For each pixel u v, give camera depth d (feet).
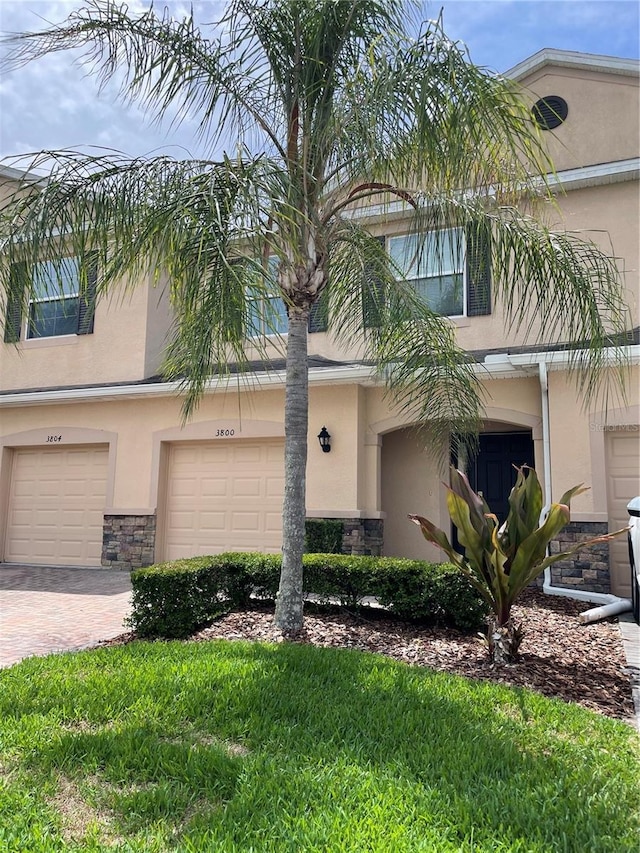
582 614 25.71
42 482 47.14
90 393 43.70
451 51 17.20
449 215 21.36
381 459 41.83
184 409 26.30
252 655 17.46
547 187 20.18
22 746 11.62
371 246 25.09
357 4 20.27
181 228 15.25
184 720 12.91
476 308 37.91
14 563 46.29
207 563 23.38
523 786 10.28
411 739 12.08
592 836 8.83
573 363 26.68
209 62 20.84
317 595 23.97
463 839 8.71
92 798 9.87
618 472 31.76
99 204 17.11
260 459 41.06
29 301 18.29
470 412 26.00
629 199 36.22
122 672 15.76
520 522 18.03
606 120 37.76
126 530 42.86
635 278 35.06
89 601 30.50
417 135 17.94
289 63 21.45
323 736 12.13
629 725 13.73
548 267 21.63
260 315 17.24
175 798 9.79
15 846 8.48
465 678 16.43
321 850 8.30
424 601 21.79
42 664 16.79
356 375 35.96
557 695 15.75
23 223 17.12
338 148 21.30
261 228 15.57
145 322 46.73
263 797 9.71
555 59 39.09
